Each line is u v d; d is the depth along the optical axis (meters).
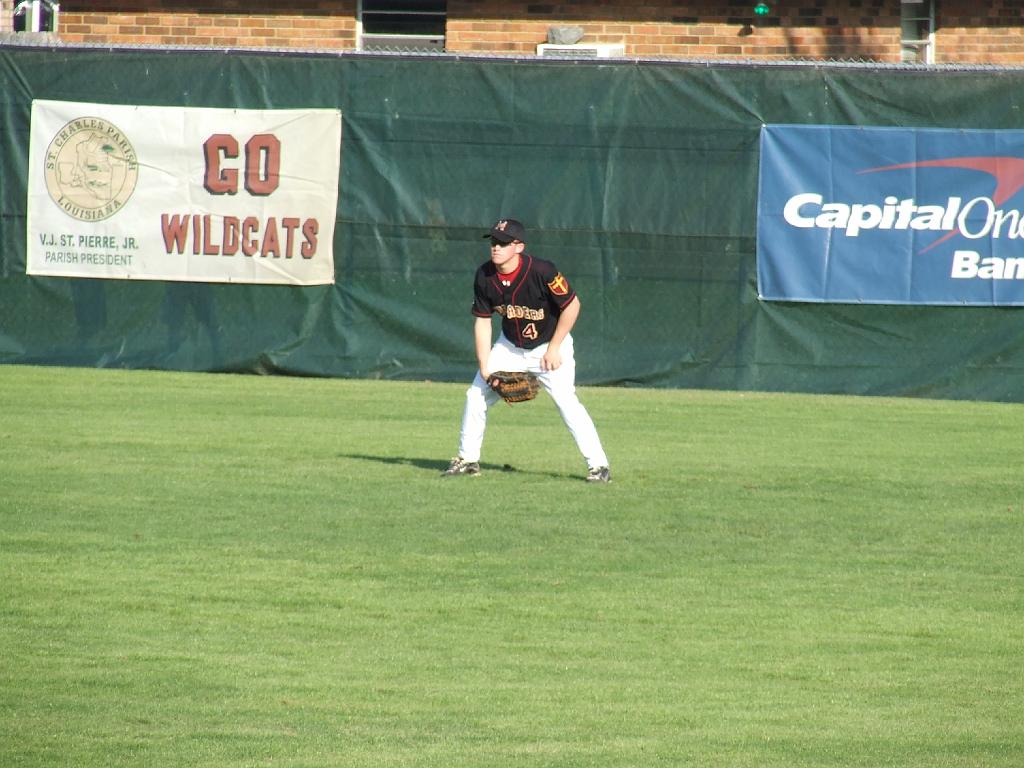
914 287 52.62
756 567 27.69
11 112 55.50
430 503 32.81
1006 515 32.75
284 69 54.28
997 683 21.00
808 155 52.59
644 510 32.53
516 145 53.38
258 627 23.25
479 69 53.31
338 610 24.30
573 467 37.84
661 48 66.81
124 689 20.16
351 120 54.06
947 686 20.84
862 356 53.12
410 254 54.16
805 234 52.81
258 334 54.97
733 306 53.22
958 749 18.25
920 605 25.19
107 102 55.06
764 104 52.59
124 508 31.77
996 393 52.53
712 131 52.75
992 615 24.61
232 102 54.56
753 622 24.03
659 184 53.06
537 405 49.47
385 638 22.84
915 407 50.53
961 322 52.72
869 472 37.84
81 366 55.47
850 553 28.94
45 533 29.33
